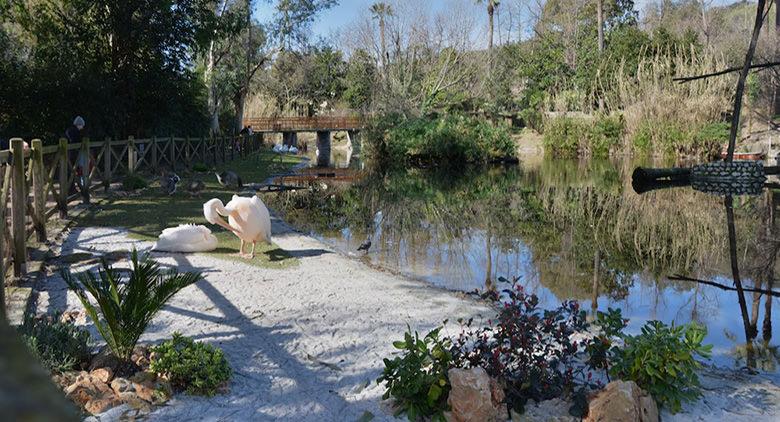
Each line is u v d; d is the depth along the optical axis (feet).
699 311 22.06
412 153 95.09
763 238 36.11
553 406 12.32
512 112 147.23
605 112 115.44
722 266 29.50
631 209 48.83
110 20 63.57
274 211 42.75
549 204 51.13
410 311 19.51
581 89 125.80
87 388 12.01
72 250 25.86
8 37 65.36
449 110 138.31
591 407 11.64
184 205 39.14
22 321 15.29
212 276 22.68
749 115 95.45
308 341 16.49
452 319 18.80
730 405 13.08
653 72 103.14
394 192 58.03
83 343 13.88
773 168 65.31
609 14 157.79
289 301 19.99
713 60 104.37
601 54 127.54
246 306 19.26
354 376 14.30
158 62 68.59
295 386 13.66
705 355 12.95
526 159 106.73
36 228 26.05
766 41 95.91
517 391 12.23
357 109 137.18
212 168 70.74
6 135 58.03
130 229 30.76
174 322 17.52
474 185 65.82
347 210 45.09
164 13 66.33
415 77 139.54
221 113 119.55
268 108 139.33
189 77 75.20
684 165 89.35
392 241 33.40
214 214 25.41
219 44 105.19
